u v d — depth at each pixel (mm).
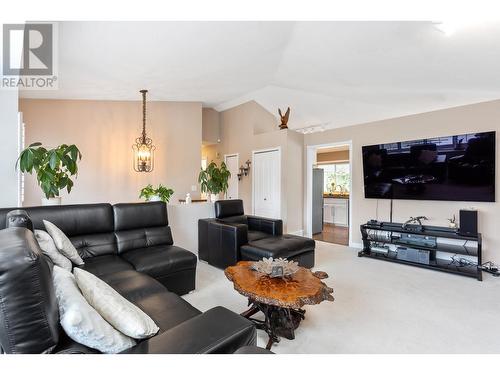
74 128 4883
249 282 1979
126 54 2969
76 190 4863
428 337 1951
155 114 5387
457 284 2984
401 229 3830
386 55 2820
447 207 3818
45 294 858
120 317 1058
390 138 4395
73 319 891
